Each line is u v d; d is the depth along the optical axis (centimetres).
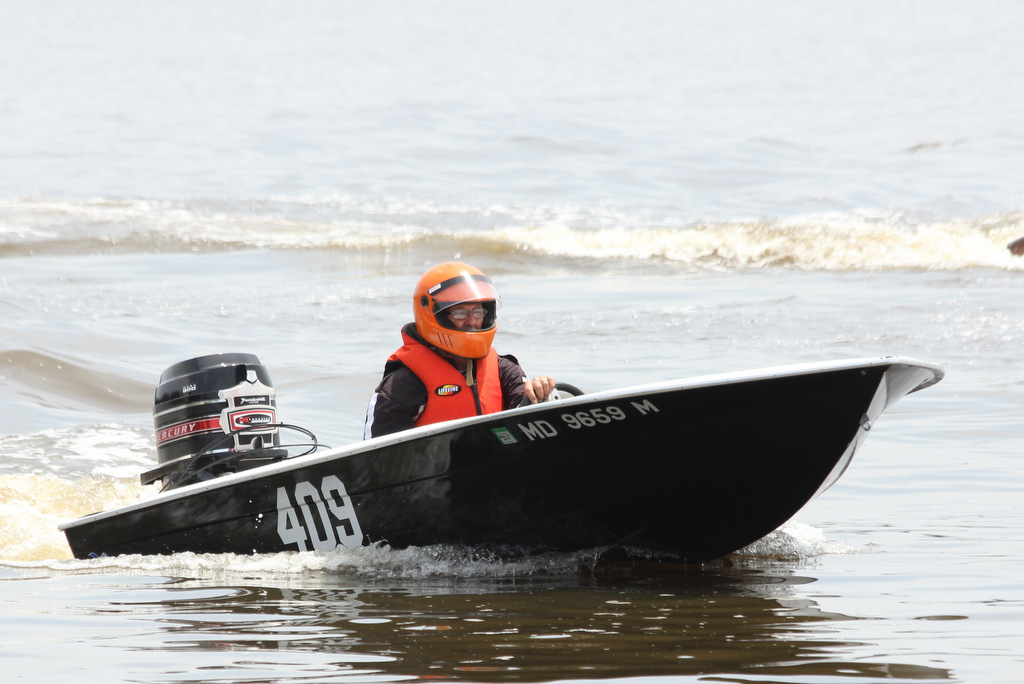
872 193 9650
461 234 7094
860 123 14900
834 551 1842
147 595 1606
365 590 1620
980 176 10575
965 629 1327
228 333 4300
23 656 1258
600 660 1203
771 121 15300
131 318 4506
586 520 1753
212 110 17375
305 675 1166
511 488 1738
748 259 6544
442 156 11912
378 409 1919
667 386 1588
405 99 17975
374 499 1803
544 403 1636
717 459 1656
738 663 1190
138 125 15712
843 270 6122
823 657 1212
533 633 1327
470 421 1688
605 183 10419
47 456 2705
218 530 1916
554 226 7362
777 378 1567
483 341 1933
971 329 4225
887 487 2364
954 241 6756
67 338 3981
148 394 3403
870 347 3925
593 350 3947
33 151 13212
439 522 1797
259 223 7950
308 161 11825
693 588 1605
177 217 8200
